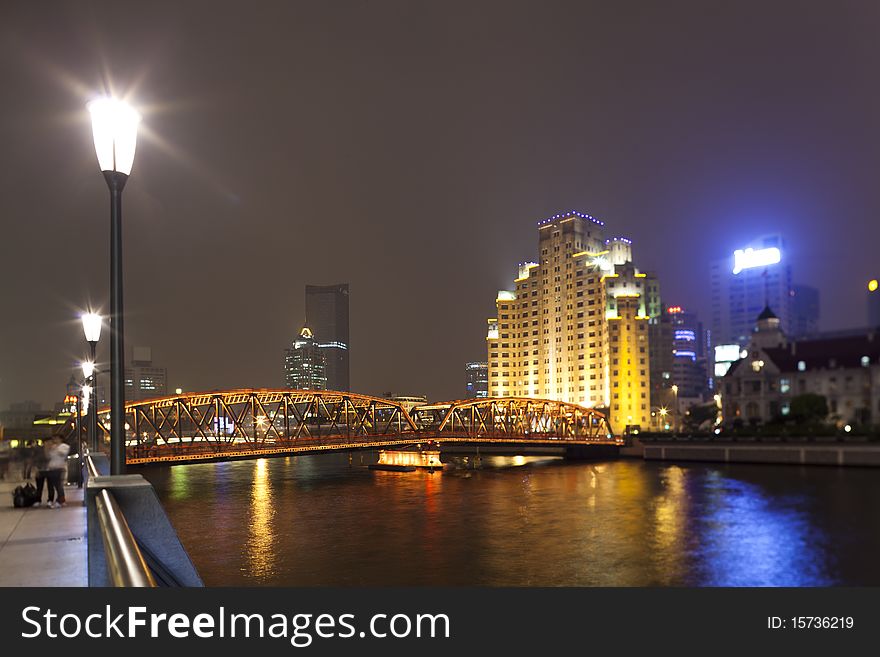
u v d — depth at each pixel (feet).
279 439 287.07
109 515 17.92
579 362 449.48
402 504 221.87
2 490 70.23
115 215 27.66
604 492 222.07
